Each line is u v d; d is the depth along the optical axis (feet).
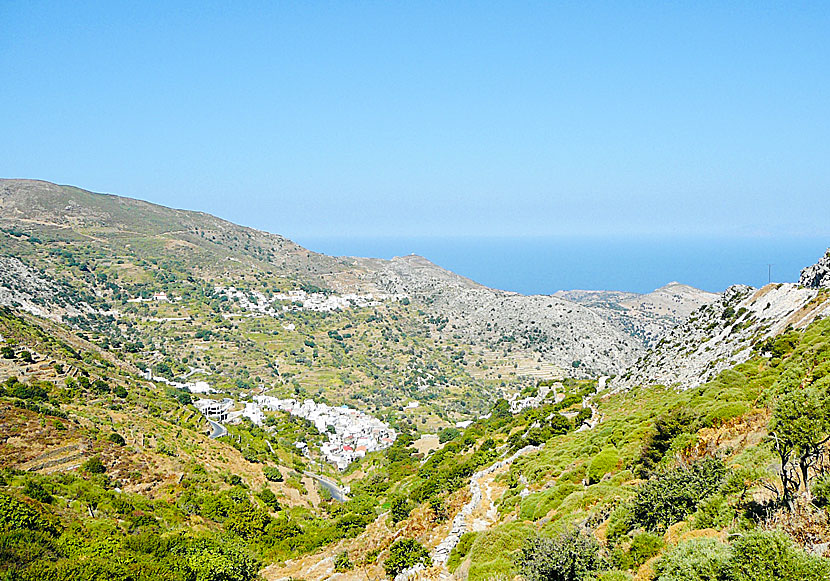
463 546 92.99
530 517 99.35
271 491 235.40
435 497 155.74
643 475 93.25
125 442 221.87
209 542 134.62
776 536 41.09
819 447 54.19
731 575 41.29
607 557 62.34
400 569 102.27
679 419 100.94
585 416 204.64
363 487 272.92
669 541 59.67
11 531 107.14
